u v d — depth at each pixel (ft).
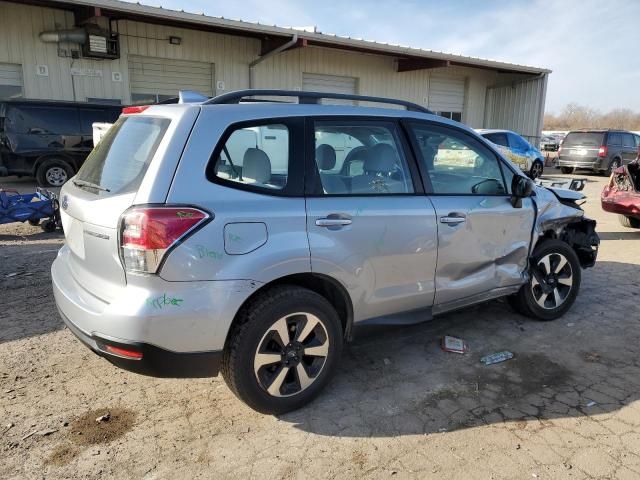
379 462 8.73
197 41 49.52
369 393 10.89
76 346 12.72
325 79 59.57
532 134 74.33
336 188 10.21
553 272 14.69
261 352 9.36
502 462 8.72
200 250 8.45
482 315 15.21
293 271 9.37
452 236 11.68
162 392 10.82
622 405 10.46
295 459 8.79
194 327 8.53
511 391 11.02
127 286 8.44
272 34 48.96
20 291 16.52
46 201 25.34
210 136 8.92
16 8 40.78
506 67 67.26
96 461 8.66
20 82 42.34
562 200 15.34
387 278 10.84
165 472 8.44
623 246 24.53
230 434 9.45
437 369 11.96
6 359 12.01
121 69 46.01
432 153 11.88
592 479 8.32
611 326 14.47
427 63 61.93
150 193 8.31
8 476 8.25
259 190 9.24
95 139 29.45
